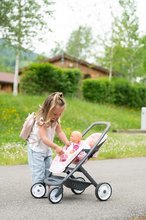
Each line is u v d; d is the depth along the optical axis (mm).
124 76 46219
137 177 9094
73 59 54312
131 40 41625
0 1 20312
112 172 9664
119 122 24500
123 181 8594
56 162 6719
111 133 19016
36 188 6859
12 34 21000
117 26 41062
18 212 6043
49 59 54125
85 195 7148
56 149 6594
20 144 12891
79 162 6715
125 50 42188
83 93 32250
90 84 32156
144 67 33500
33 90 28578
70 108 24234
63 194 7172
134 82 44469
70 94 29672
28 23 21047
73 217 5867
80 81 30531
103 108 27734
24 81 28906
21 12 20766
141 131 22625
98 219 5828
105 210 6277
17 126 18078
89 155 6711
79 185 6773
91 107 26547
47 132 6727
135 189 7828
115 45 41969
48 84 28859
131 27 40594
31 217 5809
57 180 6664
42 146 6801
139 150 13492
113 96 32719
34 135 6781
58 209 6242
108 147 13219
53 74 28812
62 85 29141
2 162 10383
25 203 6539
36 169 6832
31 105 22922
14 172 9242
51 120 6668
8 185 7852
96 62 51781
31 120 6781
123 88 33219
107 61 43781
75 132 6777
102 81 32312
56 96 6648
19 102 23047
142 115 23328
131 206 6562
